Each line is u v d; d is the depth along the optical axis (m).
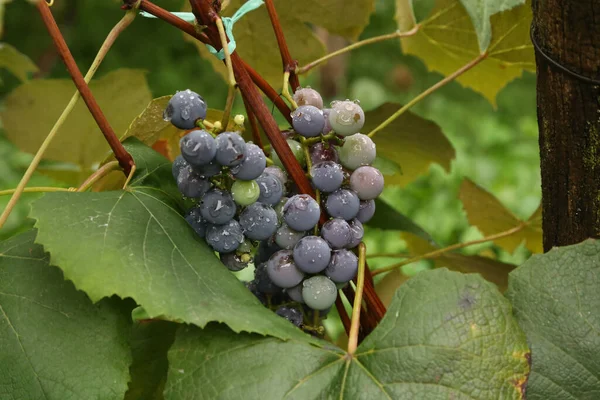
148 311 0.49
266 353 0.51
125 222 0.52
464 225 2.30
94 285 0.49
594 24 0.52
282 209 0.54
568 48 0.54
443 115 3.43
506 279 0.72
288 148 0.54
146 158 0.58
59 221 0.51
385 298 0.77
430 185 2.57
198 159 0.49
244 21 0.74
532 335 0.53
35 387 0.50
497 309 0.51
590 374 0.52
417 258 0.67
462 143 2.96
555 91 0.55
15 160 2.26
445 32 0.75
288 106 0.59
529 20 0.66
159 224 0.53
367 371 0.51
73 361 0.51
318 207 0.53
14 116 0.78
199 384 0.51
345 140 0.55
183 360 0.52
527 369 0.50
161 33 3.71
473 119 3.41
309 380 0.51
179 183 0.53
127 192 0.54
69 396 0.50
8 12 3.24
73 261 0.50
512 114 3.56
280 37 0.58
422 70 4.04
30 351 0.50
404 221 0.73
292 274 0.53
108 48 0.54
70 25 3.53
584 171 0.55
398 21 0.78
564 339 0.53
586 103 0.54
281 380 0.50
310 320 0.59
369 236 2.04
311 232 0.55
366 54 4.05
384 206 0.73
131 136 0.60
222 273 0.53
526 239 0.75
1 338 0.51
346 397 0.50
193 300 0.50
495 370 0.50
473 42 0.74
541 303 0.53
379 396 0.50
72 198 0.52
